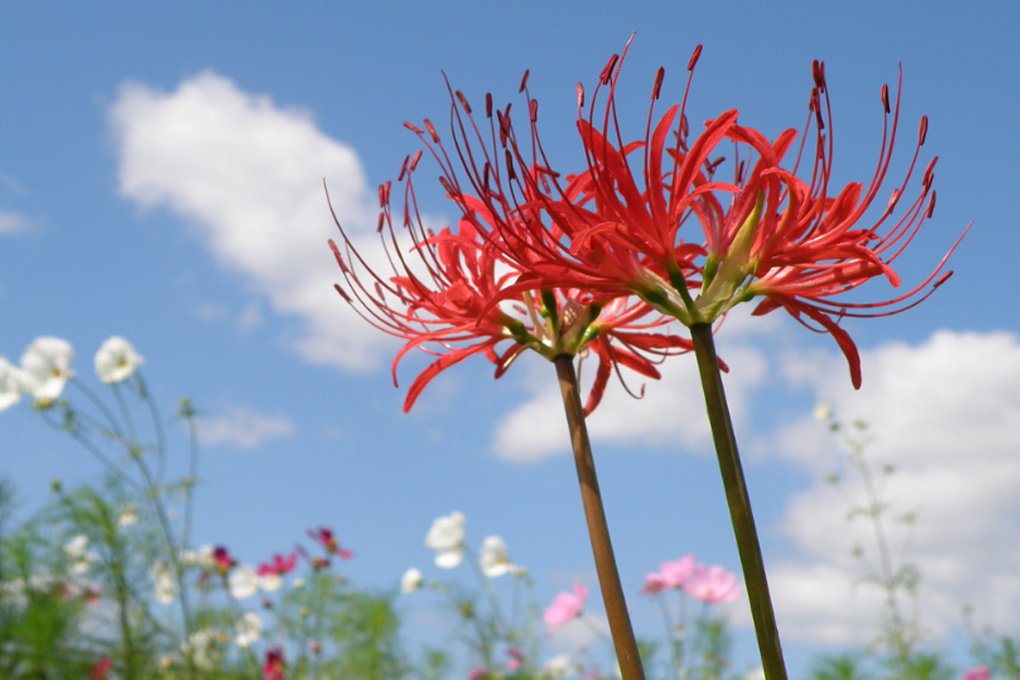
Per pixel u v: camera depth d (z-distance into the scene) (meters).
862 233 1.17
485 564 2.33
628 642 1.18
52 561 2.22
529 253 1.19
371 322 1.46
